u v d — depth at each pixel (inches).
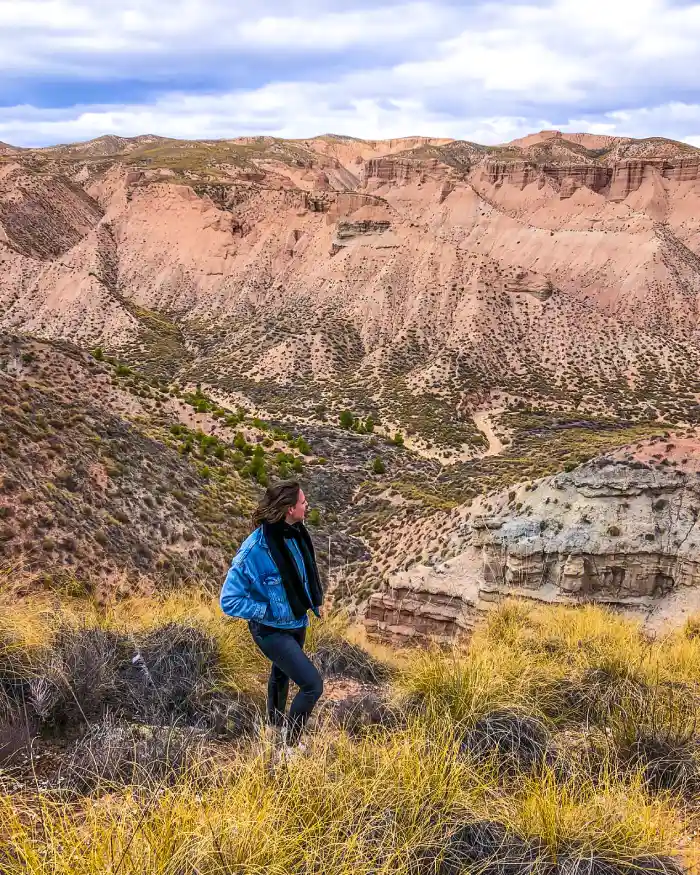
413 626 641.0
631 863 139.6
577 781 178.1
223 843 123.9
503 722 205.0
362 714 219.6
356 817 142.0
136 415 1830.7
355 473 2383.1
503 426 3676.2
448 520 1095.0
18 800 150.6
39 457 870.4
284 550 194.7
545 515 644.7
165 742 180.9
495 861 136.7
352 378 4478.3
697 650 322.7
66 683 202.1
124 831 125.3
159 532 936.3
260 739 175.9
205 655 251.6
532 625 377.7
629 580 579.5
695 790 181.9
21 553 637.9
